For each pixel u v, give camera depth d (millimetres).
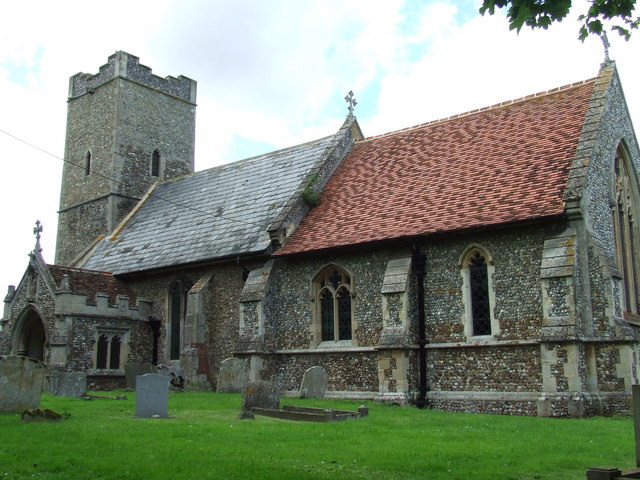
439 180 22203
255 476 7832
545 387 16859
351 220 22844
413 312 19906
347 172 26109
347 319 21844
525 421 14805
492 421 14719
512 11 8797
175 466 8320
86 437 10562
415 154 24609
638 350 17156
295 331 22672
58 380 20797
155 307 28125
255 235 24969
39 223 27875
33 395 14367
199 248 26656
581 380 16578
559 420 15164
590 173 18562
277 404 15797
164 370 23922
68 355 25328
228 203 28703
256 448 9945
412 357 19516
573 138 20250
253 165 30266
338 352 21391
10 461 8617
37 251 27516
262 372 22344
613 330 16906
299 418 14242
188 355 24453
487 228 18656
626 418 15953
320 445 10430
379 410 16906
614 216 20188
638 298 21172
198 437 10953
